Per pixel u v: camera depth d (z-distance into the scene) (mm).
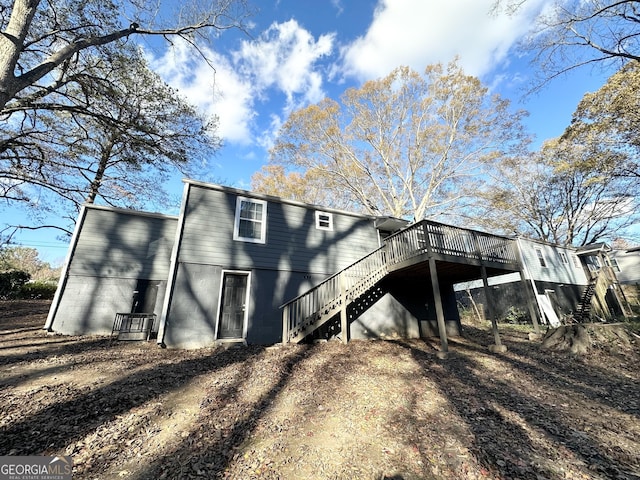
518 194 24969
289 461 3309
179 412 4285
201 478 2922
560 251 20828
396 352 8758
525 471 3102
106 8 7176
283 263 10047
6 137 8359
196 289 8492
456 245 9820
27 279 17141
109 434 3557
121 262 10391
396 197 22812
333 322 10250
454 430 4043
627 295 21891
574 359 8203
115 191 10742
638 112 11117
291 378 6035
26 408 3889
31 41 6836
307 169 23438
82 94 8578
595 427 4156
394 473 3119
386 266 10492
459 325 13383
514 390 5691
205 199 9383
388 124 22188
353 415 4504
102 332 9570
